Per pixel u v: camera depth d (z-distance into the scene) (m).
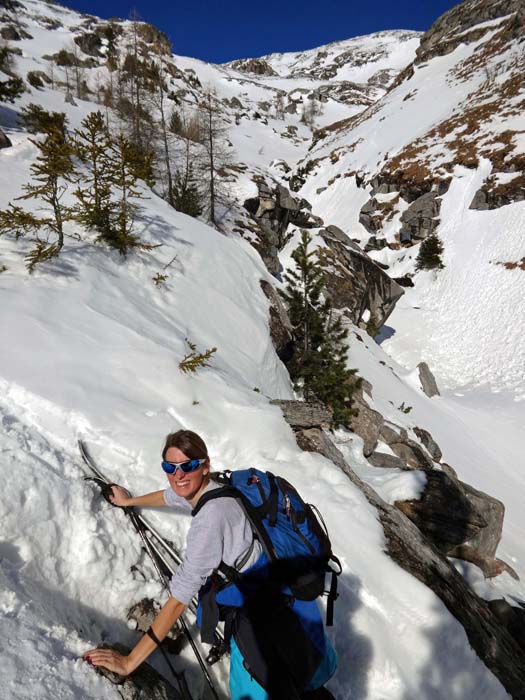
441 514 5.50
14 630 1.87
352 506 3.81
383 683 2.69
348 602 2.98
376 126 62.16
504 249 32.38
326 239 26.72
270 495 1.99
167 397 4.54
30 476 2.63
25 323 4.55
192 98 72.62
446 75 66.50
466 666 2.88
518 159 35.50
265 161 74.62
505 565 8.96
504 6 73.50
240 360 7.94
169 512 3.21
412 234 38.59
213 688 2.36
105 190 7.39
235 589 1.92
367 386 16.20
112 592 2.58
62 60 70.00
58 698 1.68
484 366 27.94
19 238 6.65
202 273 9.29
